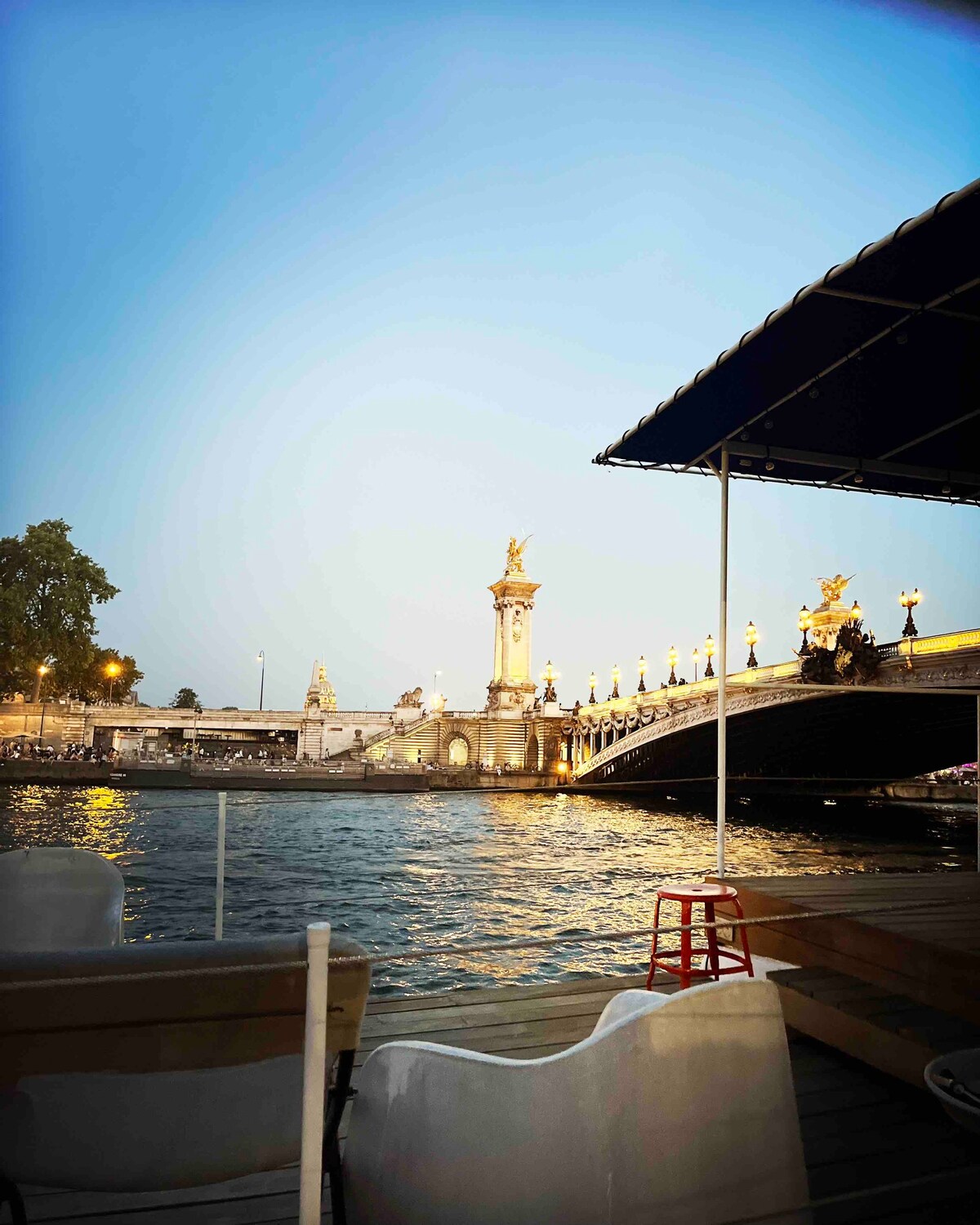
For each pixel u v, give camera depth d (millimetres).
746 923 3154
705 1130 2264
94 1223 3201
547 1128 2297
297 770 66500
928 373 6668
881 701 38031
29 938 4215
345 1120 3795
